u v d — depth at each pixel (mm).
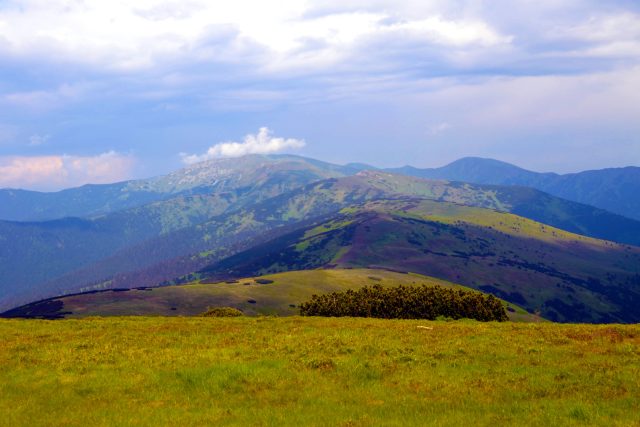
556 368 25500
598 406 19594
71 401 21859
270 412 19906
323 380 24266
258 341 33531
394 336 34750
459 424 18031
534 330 37219
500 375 24578
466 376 24516
